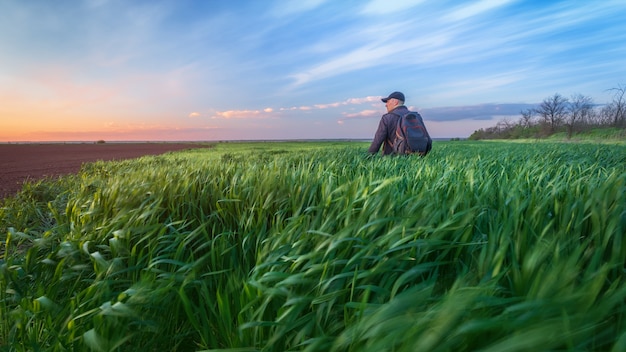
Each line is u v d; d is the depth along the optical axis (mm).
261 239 1996
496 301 820
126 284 1729
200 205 2770
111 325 1233
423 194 1892
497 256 1074
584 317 718
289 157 7172
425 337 758
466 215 1480
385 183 1791
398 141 6164
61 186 6012
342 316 1233
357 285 1297
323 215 1990
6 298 1671
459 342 800
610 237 1326
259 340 1180
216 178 3443
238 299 1409
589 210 1566
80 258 1936
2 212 3477
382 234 1636
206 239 2197
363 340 889
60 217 2795
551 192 1922
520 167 3635
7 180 9398
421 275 1336
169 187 2939
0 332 1543
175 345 1409
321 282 1185
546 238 1331
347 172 3686
